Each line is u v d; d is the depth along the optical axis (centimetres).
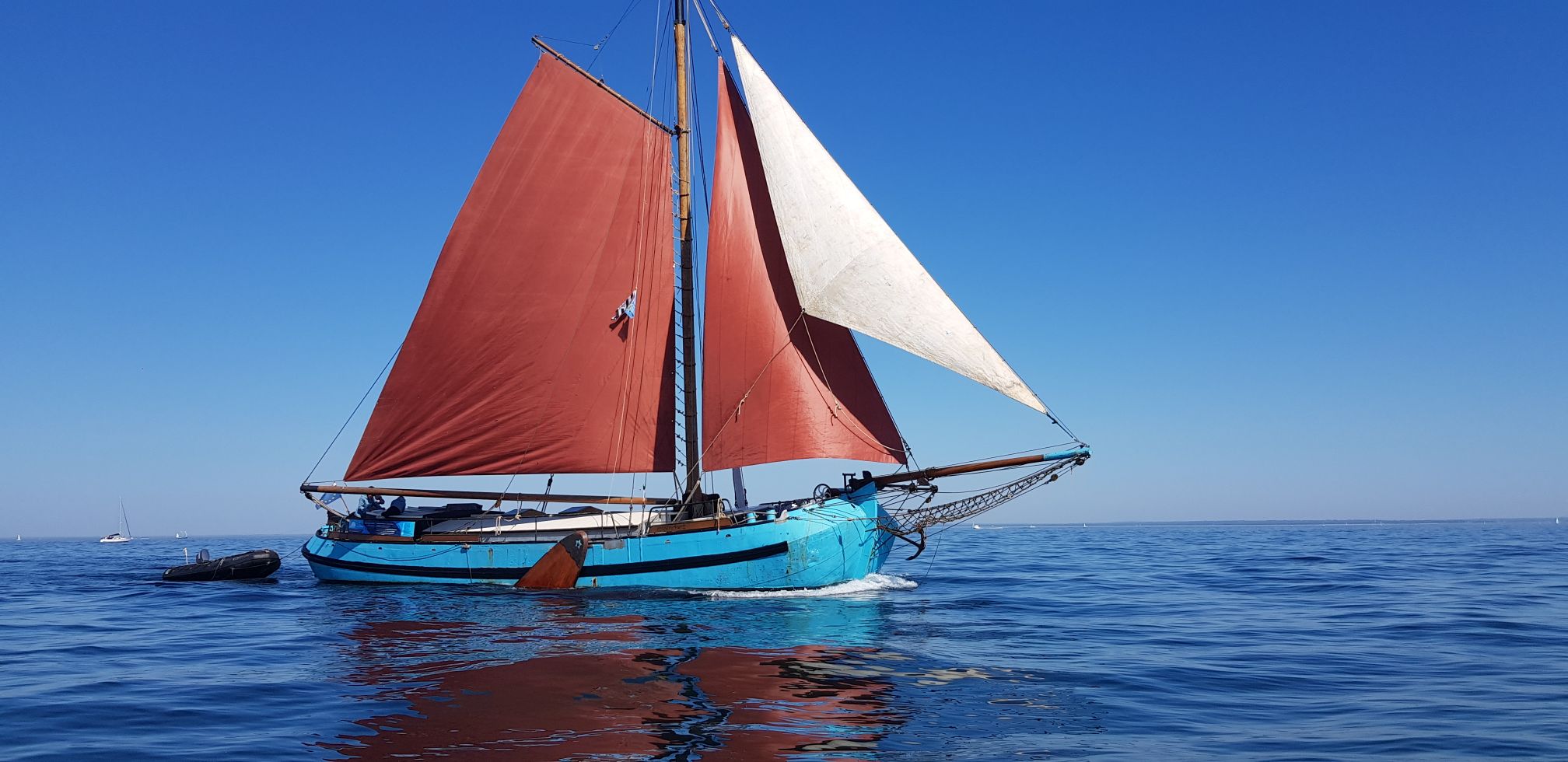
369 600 2292
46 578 3509
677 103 2731
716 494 2556
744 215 2520
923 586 2745
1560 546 6203
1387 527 19112
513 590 2398
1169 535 11969
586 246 2706
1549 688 1270
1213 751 948
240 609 2236
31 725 1066
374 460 2733
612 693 1174
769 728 1008
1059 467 2320
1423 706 1160
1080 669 1379
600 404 2698
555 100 2678
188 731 1031
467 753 912
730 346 2497
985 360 2288
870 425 2406
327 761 903
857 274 2383
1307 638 1736
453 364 2691
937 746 952
